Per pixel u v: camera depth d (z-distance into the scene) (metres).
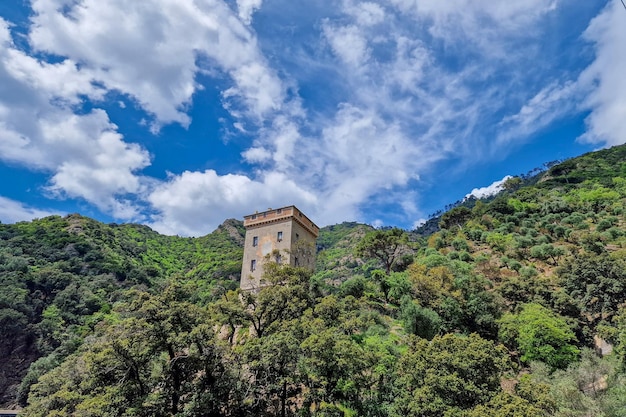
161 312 26.64
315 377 24.72
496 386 22.22
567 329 33.19
